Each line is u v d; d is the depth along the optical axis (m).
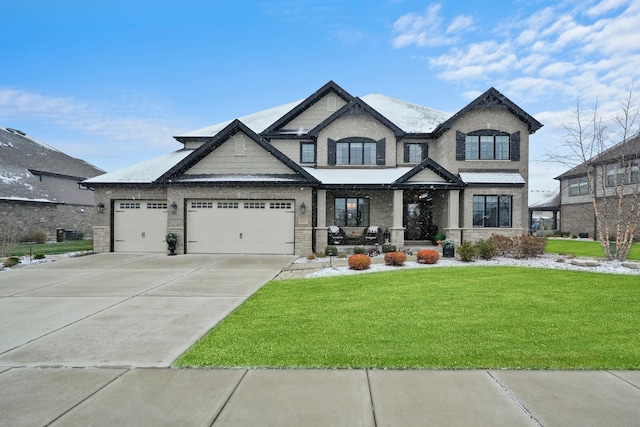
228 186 16.77
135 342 5.27
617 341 5.14
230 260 14.76
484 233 18.19
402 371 4.21
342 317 6.45
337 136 20.27
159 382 3.98
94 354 4.81
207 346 5.05
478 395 3.64
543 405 3.44
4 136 34.75
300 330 5.72
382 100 25.77
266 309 7.09
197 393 3.72
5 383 3.99
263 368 4.31
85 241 27.64
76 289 9.16
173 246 16.52
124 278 10.72
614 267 12.10
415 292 8.44
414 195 21.14
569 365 4.34
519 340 5.20
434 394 3.66
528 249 14.55
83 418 3.27
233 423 3.17
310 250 16.70
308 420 3.21
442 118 22.70
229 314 6.78
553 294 8.16
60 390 3.82
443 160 19.92
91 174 37.53
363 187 17.41
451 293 8.30
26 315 6.77
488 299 7.71
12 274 11.47
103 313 6.90
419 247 17.66
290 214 16.83
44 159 34.66
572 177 31.67
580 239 28.39
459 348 4.90
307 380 3.99
